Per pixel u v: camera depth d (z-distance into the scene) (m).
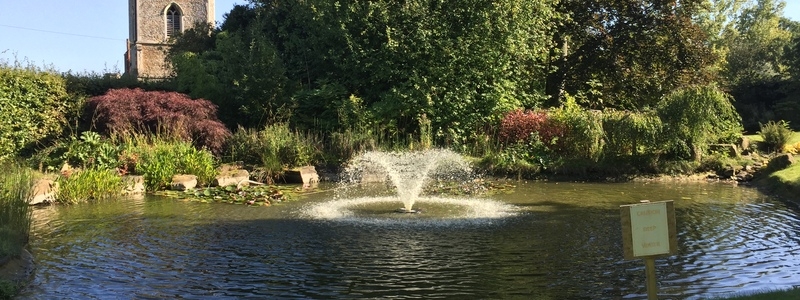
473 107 17.62
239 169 14.32
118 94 15.96
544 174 15.24
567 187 13.45
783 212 10.05
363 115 16.88
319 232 8.46
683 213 9.97
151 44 51.53
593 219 9.41
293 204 11.02
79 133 16.70
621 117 16.06
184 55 19.17
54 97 16.42
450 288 5.90
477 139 16.77
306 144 15.77
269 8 23.16
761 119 26.69
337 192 12.72
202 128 15.58
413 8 17.84
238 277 6.28
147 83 19.25
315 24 19.17
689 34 22.36
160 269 6.59
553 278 6.23
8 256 6.38
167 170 13.07
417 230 8.59
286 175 14.52
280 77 18.20
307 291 5.81
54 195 11.26
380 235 8.26
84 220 9.42
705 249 7.43
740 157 15.94
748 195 12.15
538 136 16.30
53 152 14.04
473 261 6.88
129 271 6.51
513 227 8.78
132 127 15.27
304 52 19.81
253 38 19.75
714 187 13.44
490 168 15.45
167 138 15.05
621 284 6.03
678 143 15.67
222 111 18.22
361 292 5.78
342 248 7.50
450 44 17.48
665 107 15.89
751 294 5.14
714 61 23.44
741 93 30.75
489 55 17.69
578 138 16.03
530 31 18.91
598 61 22.45
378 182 14.47
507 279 6.20
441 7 18.12
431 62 17.61
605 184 14.02
